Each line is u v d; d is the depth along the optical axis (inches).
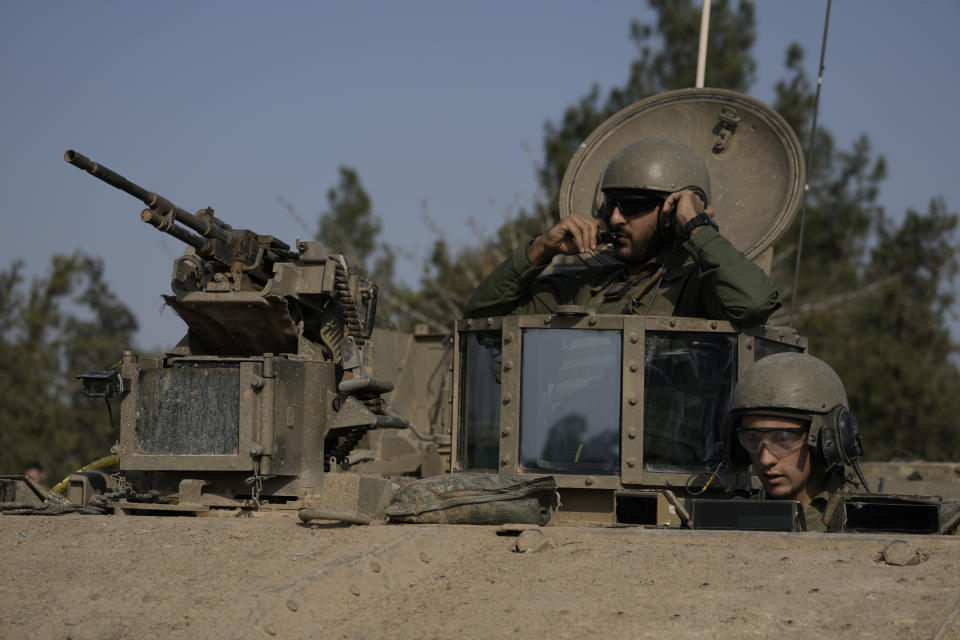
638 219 298.4
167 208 267.7
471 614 175.9
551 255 302.0
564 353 278.1
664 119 351.9
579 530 214.7
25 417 1317.7
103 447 1357.0
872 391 1127.6
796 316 1143.0
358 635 172.1
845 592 174.4
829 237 1289.4
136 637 170.4
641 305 299.4
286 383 272.5
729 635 161.9
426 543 206.4
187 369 273.7
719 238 280.4
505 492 229.3
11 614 182.1
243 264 287.9
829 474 236.5
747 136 343.0
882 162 1306.6
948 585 173.8
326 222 1247.5
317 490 278.2
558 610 174.2
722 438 251.8
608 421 273.4
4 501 281.1
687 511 222.7
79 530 230.2
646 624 167.0
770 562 190.4
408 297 1040.8
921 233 1275.8
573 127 1035.3
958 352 1232.2
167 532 225.9
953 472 451.8
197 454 270.5
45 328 1460.4
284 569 194.1
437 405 438.0
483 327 290.4
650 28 1050.7
